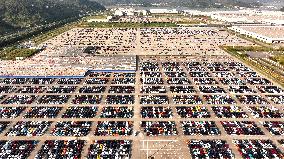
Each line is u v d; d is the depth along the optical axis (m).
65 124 185.38
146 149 160.62
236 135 175.12
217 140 169.00
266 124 186.88
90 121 189.88
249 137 173.25
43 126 183.50
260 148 162.38
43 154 156.00
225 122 188.75
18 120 191.62
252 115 199.50
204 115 197.50
